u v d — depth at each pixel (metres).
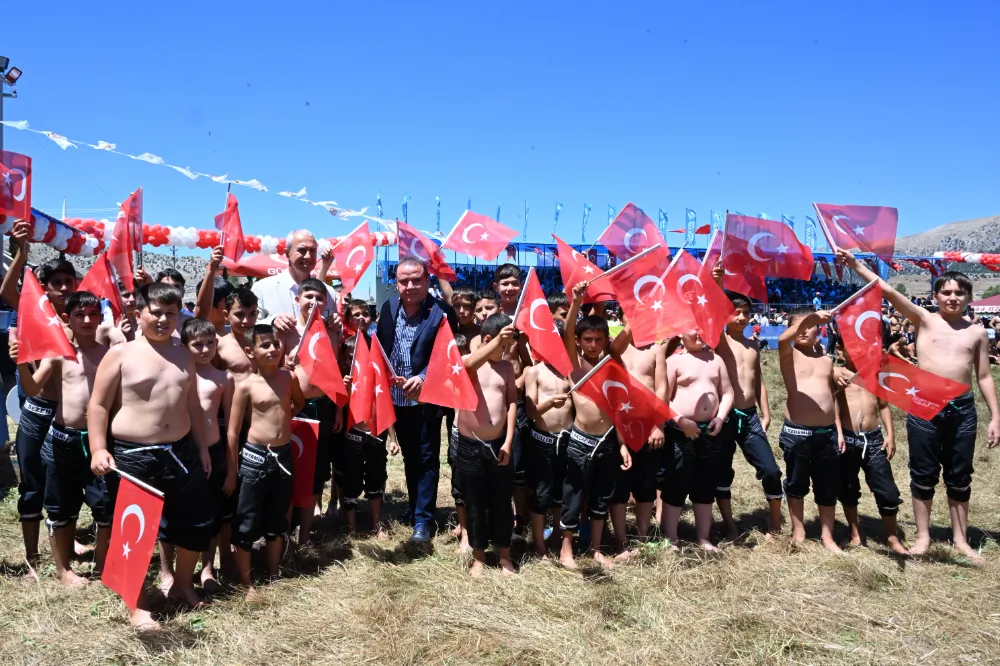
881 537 5.97
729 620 4.16
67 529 4.71
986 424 11.50
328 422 5.93
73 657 3.75
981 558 5.28
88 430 4.37
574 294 5.42
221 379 4.91
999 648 3.90
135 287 6.02
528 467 5.45
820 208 5.70
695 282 5.42
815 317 5.38
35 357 4.50
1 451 7.62
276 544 4.89
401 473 8.21
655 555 5.23
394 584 4.77
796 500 5.65
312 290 5.56
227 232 6.74
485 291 6.25
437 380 4.90
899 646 3.91
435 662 3.75
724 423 5.84
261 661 3.73
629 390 5.08
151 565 5.16
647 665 3.70
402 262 5.99
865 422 5.58
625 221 6.45
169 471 4.23
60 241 8.84
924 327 5.59
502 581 4.74
